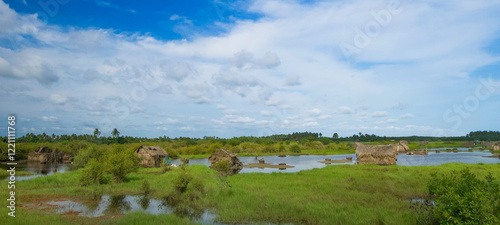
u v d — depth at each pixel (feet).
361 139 549.95
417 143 417.69
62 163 192.13
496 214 33.35
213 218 47.75
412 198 59.67
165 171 122.01
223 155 160.86
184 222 42.65
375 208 49.80
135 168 116.26
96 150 141.49
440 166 124.98
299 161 212.02
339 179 87.35
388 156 157.79
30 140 326.44
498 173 91.91
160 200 61.21
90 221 43.65
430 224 38.60
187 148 295.07
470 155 256.52
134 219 43.78
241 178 92.48
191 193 64.03
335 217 44.55
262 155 288.30
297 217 45.91
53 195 64.64
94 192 69.26
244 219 46.11
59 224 39.99
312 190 68.23
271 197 59.47
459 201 33.45
